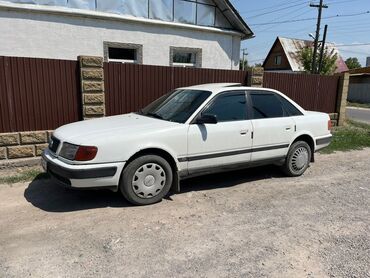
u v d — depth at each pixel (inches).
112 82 276.5
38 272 115.4
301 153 231.9
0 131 237.3
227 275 116.3
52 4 374.0
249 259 126.7
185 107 193.6
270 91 221.3
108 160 160.7
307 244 138.9
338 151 323.3
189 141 181.0
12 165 236.2
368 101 1362.0
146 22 432.8
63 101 257.6
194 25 475.2
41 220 154.5
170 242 137.5
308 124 232.2
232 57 523.5
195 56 497.0
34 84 244.1
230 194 195.3
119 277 113.7
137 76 287.7
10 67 234.1
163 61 461.4
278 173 241.0
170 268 119.5
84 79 258.8
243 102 206.1
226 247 134.8
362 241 142.6
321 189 208.8
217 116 193.3
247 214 167.0
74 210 166.1
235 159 199.9
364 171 254.1
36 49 372.5
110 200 179.3
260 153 210.4
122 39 423.8
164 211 167.6
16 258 123.3
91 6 397.4
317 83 437.1
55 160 164.9
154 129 172.9
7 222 151.9
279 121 216.7
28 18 362.3
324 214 169.9
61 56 388.2
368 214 171.6
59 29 380.8
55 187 197.3
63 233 142.6
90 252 128.5
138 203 172.1
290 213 169.9
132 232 144.9
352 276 117.3
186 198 186.5
